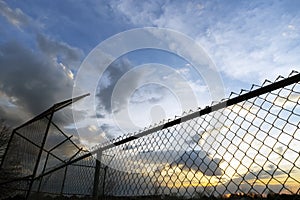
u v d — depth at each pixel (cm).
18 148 676
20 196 508
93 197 274
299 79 158
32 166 604
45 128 628
